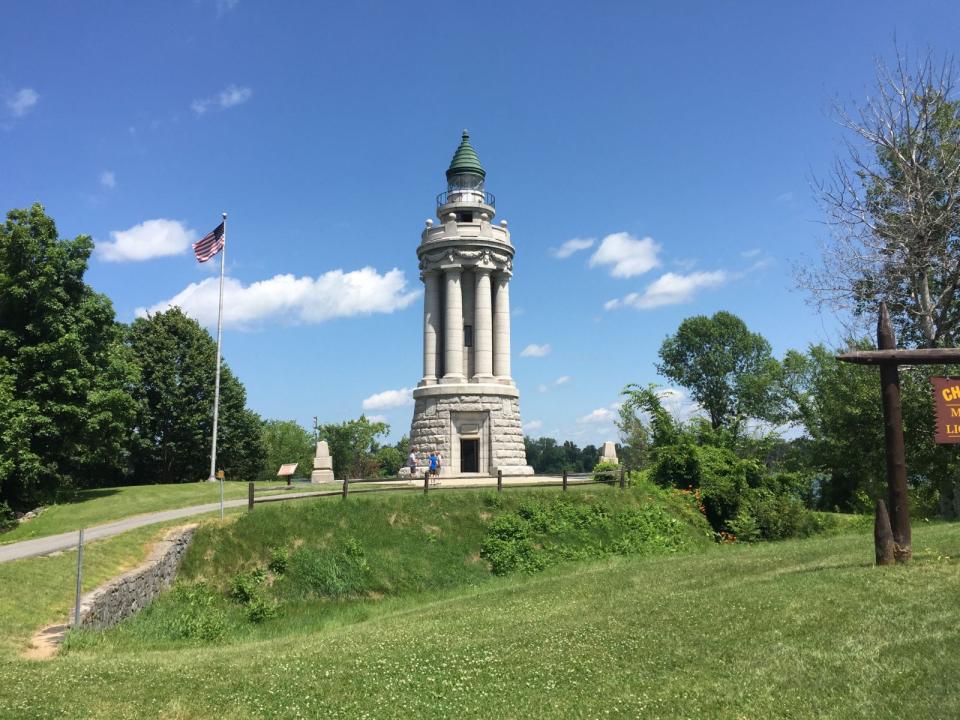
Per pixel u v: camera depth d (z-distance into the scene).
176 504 37.88
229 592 28.05
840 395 43.91
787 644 12.48
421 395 50.22
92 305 43.12
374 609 26.44
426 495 35.69
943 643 11.49
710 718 10.19
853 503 54.12
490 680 12.75
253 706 12.03
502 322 51.97
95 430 42.16
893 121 32.25
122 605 21.34
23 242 40.78
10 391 38.62
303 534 31.47
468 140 54.91
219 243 54.62
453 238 50.38
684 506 39.47
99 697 12.36
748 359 85.31
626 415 59.78
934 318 34.31
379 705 11.89
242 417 73.44
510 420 50.31
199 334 70.00
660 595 18.19
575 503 37.25
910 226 31.70
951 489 39.06
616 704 11.02
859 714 9.73
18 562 21.66
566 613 17.80
